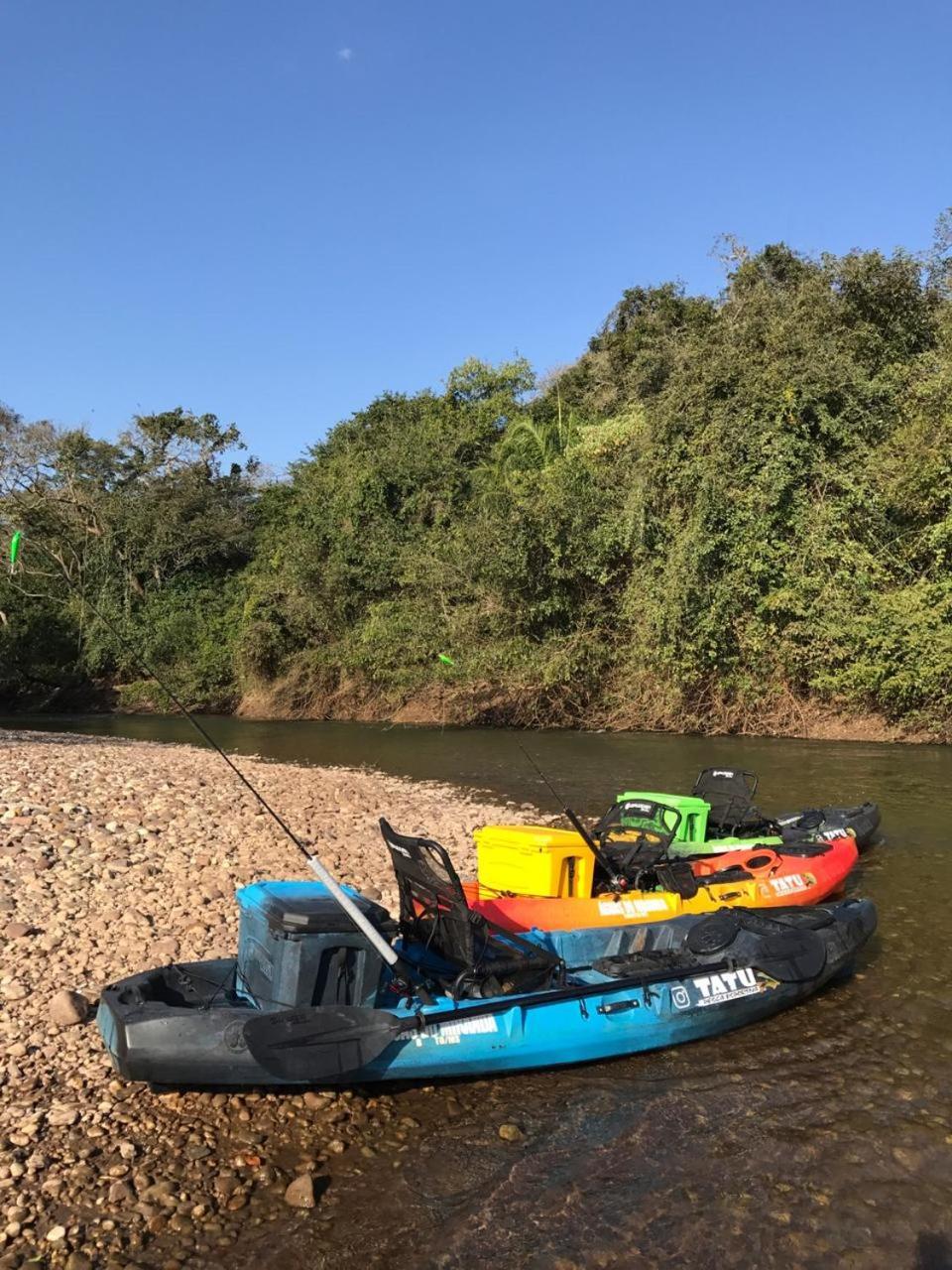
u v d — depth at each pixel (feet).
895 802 40.40
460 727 77.82
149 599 116.26
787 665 61.87
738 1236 11.93
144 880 25.88
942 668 55.62
